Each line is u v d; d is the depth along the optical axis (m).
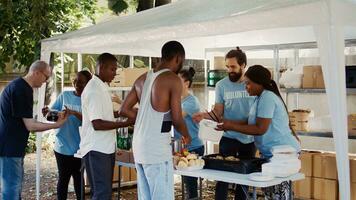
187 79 4.60
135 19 5.02
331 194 5.20
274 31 6.09
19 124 4.16
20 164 4.22
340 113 3.03
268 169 3.29
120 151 4.48
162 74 3.12
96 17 10.10
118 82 6.16
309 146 6.02
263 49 6.14
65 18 8.41
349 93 5.42
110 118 3.93
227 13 3.74
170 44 3.18
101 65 3.91
